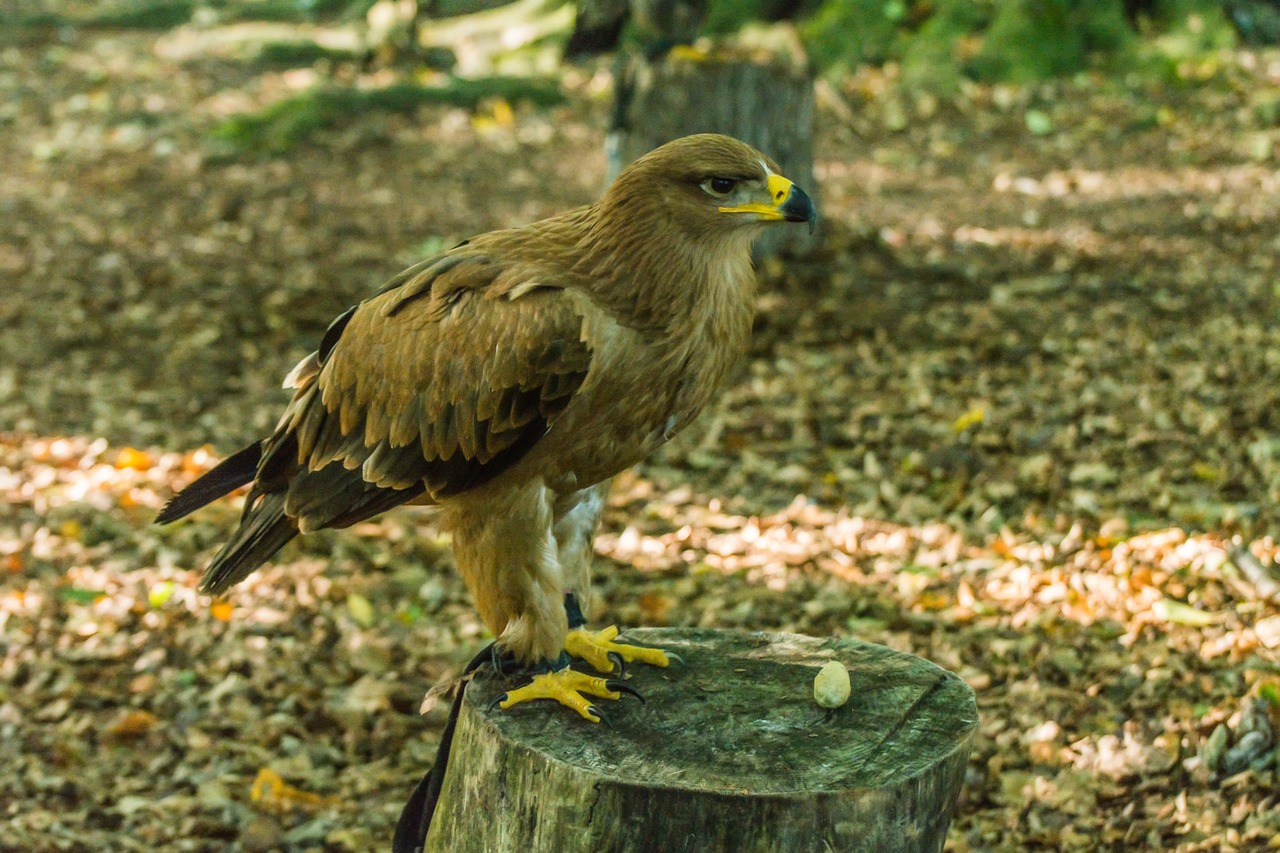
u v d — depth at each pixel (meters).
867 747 4.70
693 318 5.18
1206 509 9.50
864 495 10.40
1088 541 9.36
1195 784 7.04
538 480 5.34
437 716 8.37
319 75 25.00
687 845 4.42
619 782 4.44
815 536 9.90
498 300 5.20
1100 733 7.48
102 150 21.05
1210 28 22.03
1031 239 15.71
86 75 25.48
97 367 13.67
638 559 9.77
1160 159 18.42
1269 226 15.52
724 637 5.68
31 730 8.30
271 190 19.25
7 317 14.88
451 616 9.38
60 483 11.36
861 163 19.12
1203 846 6.62
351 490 5.57
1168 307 13.31
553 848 4.63
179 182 19.61
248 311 14.96
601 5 14.45
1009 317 13.41
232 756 8.11
